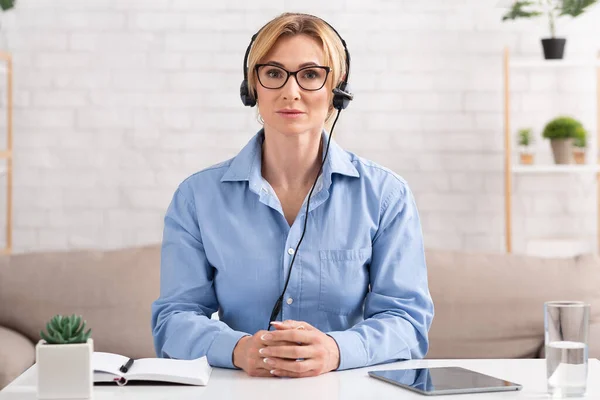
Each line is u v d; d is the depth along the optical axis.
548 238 4.12
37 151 4.18
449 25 4.16
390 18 4.15
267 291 1.83
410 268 1.88
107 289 3.01
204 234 1.86
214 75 4.16
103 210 4.19
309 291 1.83
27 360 2.69
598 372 1.54
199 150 4.18
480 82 4.16
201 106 4.17
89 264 3.07
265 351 1.54
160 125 4.18
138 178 4.19
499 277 2.87
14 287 3.01
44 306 2.99
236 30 4.16
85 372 1.34
